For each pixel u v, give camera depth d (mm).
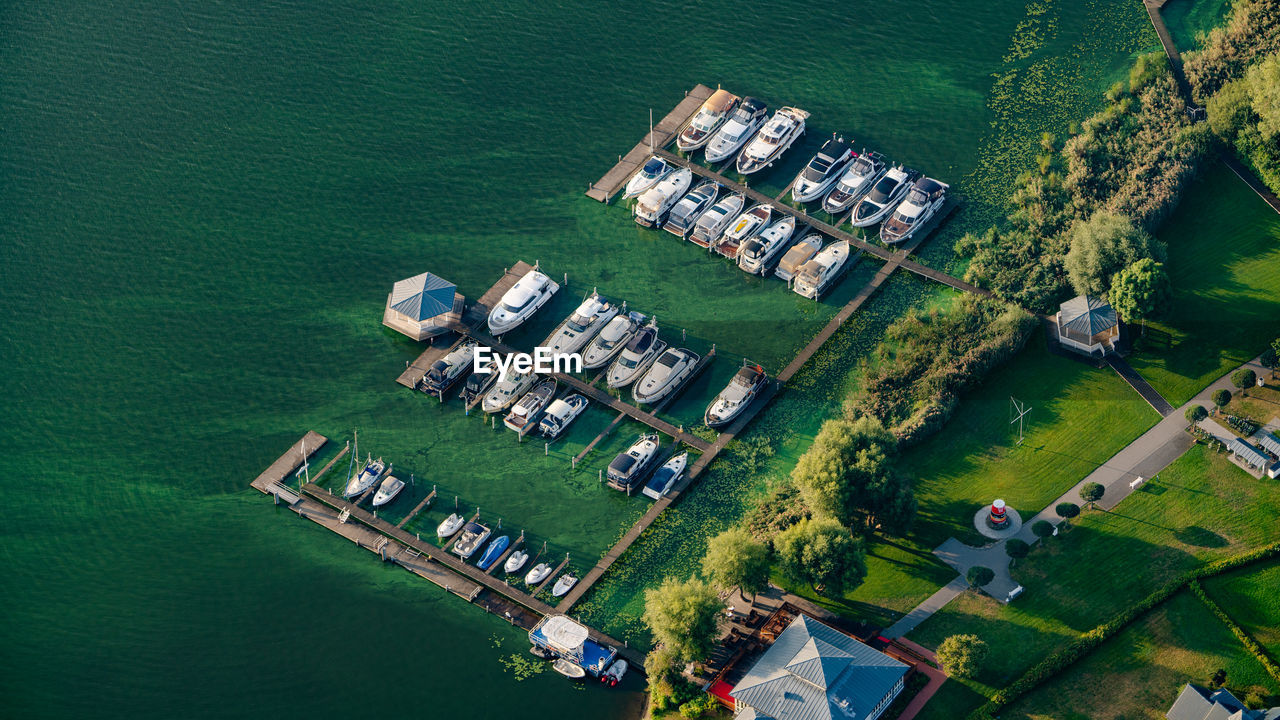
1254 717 164250
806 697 168000
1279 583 180625
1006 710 171500
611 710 179625
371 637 188125
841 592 181625
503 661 185125
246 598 192750
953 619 181625
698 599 176000
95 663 187000
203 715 181750
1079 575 184625
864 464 187875
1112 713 170625
